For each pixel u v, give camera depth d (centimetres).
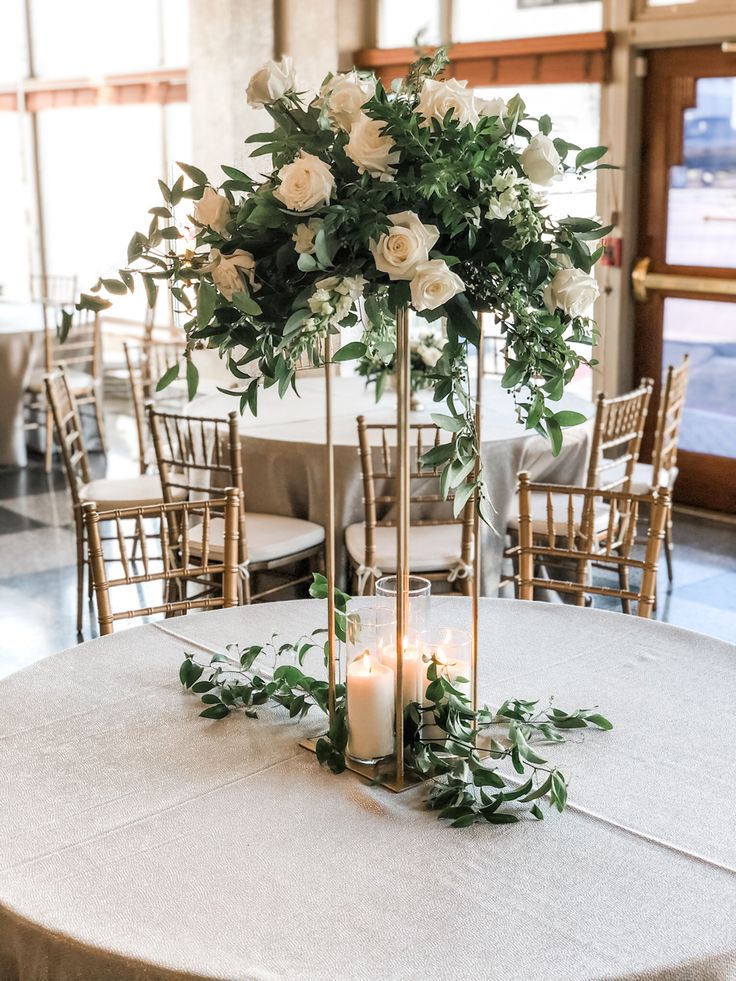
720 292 555
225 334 151
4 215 1020
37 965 128
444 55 146
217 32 695
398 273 136
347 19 670
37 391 675
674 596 453
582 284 143
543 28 600
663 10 541
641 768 164
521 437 390
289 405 456
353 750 163
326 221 135
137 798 157
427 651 164
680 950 123
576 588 260
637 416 414
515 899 132
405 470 153
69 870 139
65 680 197
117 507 420
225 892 134
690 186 561
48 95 927
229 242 145
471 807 150
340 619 180
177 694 191
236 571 253
